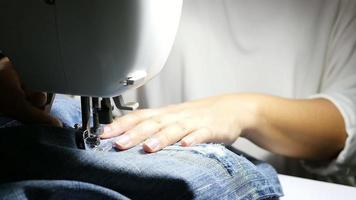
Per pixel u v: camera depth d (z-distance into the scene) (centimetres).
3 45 47
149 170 41
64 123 61
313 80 101
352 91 86
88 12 41
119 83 46
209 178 44
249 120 73
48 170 42
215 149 51
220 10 99
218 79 103
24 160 42
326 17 96
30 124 51
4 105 56
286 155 83
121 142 54
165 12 44
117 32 42
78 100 75
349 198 64
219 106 72
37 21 43
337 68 95
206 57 102
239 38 99
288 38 97
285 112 77
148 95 110
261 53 99
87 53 43
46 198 37
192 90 104
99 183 41
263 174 55
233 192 46
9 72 55
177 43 103
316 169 89
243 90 103
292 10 95
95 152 43
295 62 98
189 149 52
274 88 101
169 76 107
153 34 43
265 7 96
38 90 50
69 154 42
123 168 41
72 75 46
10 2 44
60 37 43
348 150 81
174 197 41
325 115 80
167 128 58
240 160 52
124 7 40
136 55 43
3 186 36
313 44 98
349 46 93
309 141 79
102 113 51
